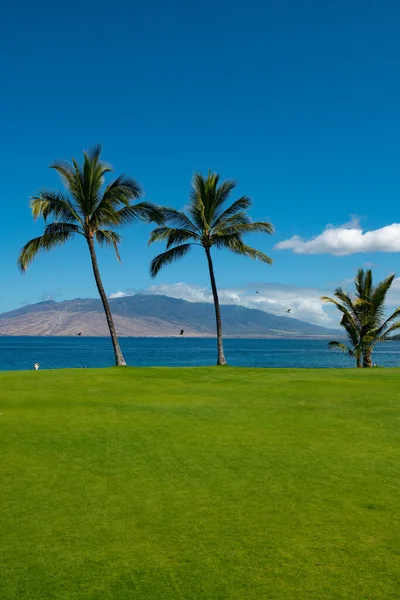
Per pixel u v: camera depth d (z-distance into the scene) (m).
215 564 5.42
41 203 29.16
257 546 5.82
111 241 32.75
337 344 40.50
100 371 25.69
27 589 4.93
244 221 35.09
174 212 34.62
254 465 8.91
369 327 39.50
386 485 7.85
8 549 5.75
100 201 31.66
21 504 7.07
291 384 20.48
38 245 30.64
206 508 6.94
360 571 5.27
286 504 7.08
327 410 14.35
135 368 27.64
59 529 6.27
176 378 22.70
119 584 5.03
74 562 5.46
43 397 16.62
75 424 12.30
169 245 35.19
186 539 6.00
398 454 9.63
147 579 5.12
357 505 7.04
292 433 11.41
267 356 117.69
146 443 10.45
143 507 6.98
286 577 5.16
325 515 6.70
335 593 4.86
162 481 8.06
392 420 12.92
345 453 9.70
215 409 14.47
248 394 17.52
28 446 10.19
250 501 7.19
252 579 5.12
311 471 8.58
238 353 139.75
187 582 5.07
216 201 34.97
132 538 6.03
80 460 9.23
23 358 110.38
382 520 6.54
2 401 15.76
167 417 13.25
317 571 5.27
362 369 28.92
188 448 10.06
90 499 7.27
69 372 25.12
